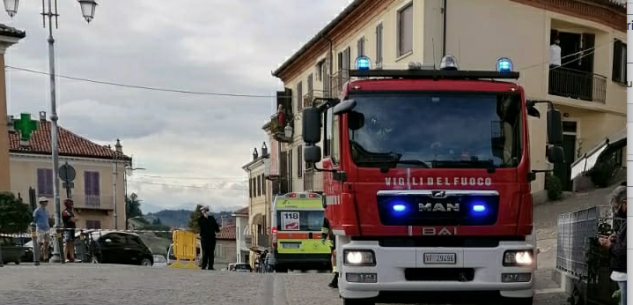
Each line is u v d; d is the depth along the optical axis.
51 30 18.80
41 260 17.03
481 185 6.63
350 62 25.75
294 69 34.75
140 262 22.00
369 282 6.47
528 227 6.60
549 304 8.16
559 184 19.31
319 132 7.21
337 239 7.12
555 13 20.86
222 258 64.56
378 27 22.64
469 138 6.77
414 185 6.62
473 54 19.52
